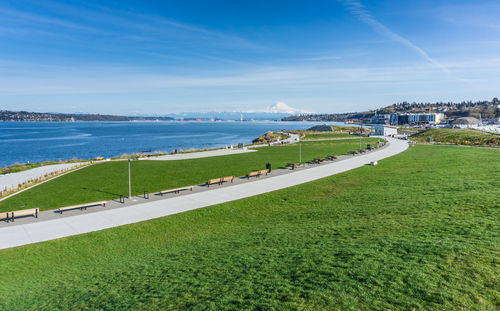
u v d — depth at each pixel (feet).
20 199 87.66
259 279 36.19
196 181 111.34
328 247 44.91
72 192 95.66
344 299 29.17
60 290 40.16
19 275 45.83
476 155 141.49
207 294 33.94
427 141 274.98
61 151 306.14
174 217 70.03
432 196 68.54
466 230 44.42
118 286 39.40
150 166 148.66
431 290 29.19
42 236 59.36
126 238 59.00
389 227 51.16
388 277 32.50
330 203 75.51
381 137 348.59
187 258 47.62
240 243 52.49
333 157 160.15
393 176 103.14
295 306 28.86
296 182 104.32
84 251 53.72
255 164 152.35
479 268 32.12
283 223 63.16
